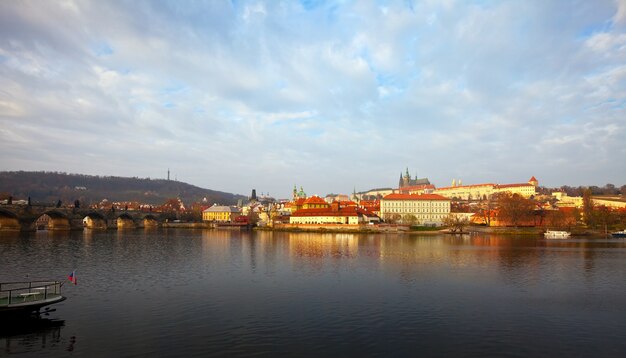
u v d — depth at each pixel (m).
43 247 156.88
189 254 139.00
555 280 90.94
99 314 61.56
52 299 59.84
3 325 56.19
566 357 46.84
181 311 63.47
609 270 105.25
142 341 50.34
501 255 138.00
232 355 46.19
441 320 59.91
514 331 55.44
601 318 61.56
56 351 47.06
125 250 150.25
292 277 93.12
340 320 59.47
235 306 66.75
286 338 51.84
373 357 46.16
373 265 112.62
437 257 132.00
